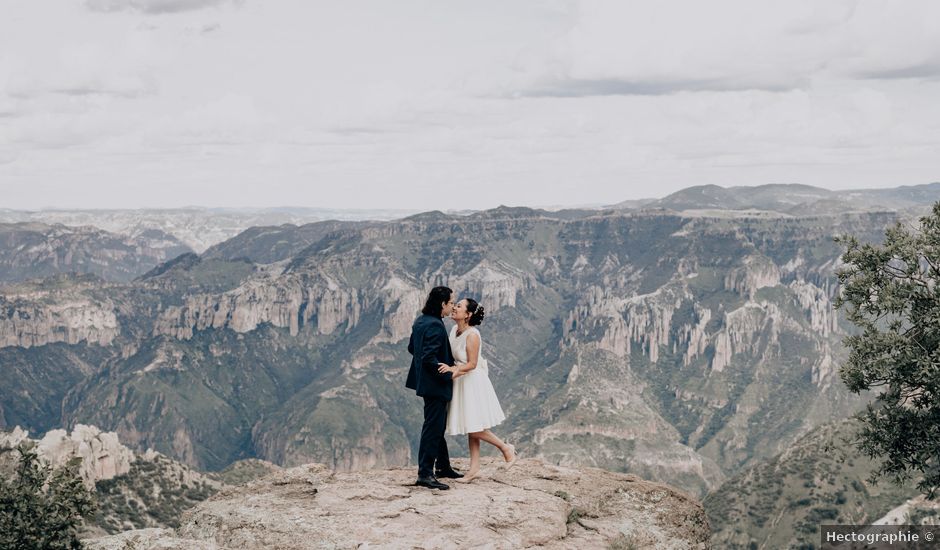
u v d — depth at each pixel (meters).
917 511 85.50
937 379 27.41
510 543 15.12
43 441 111.75
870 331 30.08
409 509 16.33
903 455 29.67
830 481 160.25
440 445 18.39
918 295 29.23
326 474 19.05
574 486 18.92
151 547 15.57
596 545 16.20
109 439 126.06
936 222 30.55
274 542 15.15
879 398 29.92
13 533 28.12
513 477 18.88
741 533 162.25
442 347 17.41
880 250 30.39
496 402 18.80
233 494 18.14
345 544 14.68
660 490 19.72
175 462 143.25
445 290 17.61
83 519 30.22
